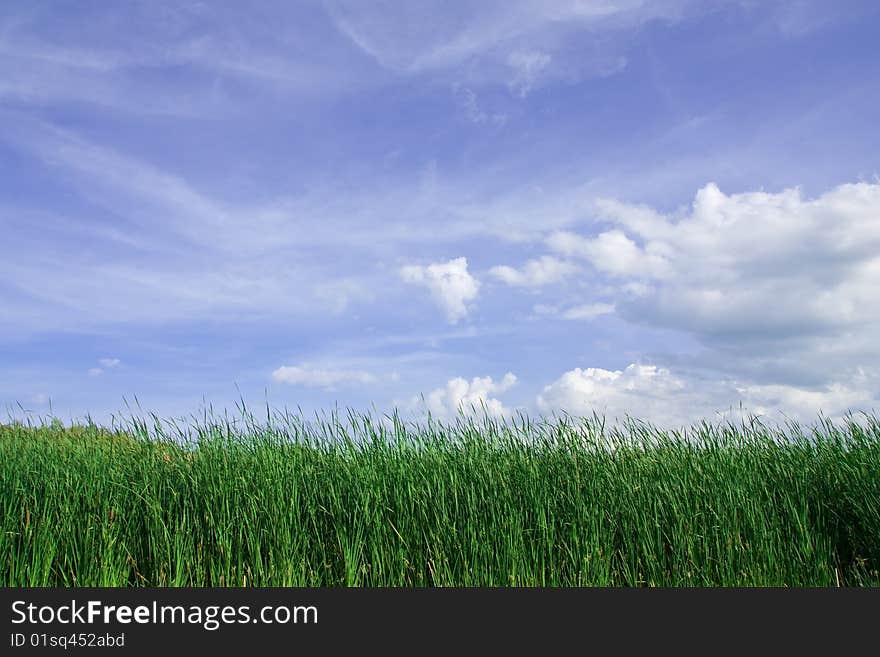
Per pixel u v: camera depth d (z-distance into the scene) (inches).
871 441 268.2
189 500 236.8
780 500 252.5
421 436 269.9
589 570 216.5
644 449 267.9
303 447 262.5
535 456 260.5
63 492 228.5
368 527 225.3
